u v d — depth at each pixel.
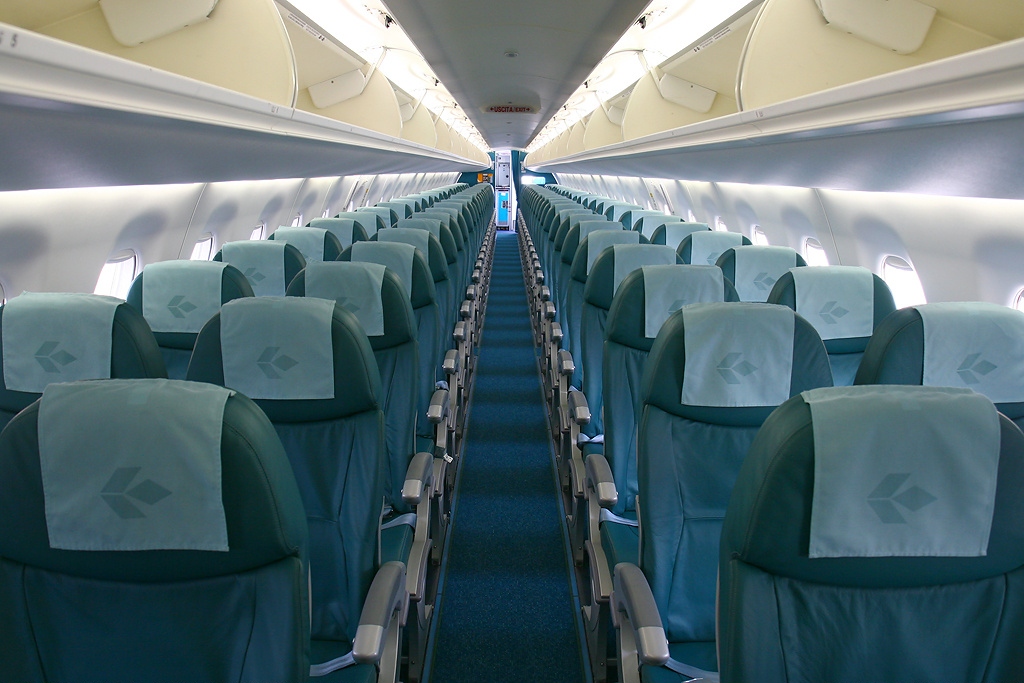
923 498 0.97
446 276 4.06
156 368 1.81
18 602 1.07
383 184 13.87
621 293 2.32
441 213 6.34
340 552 1.74
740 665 1.06
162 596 1.06
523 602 2.76
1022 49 1.47
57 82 1.62
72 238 3.39
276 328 1.64
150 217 4.12
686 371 1.70
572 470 2.93
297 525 1.07
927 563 1.02
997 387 1.73
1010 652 1.06
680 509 1.78
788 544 1.02
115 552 1.02
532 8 3.66
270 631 1.07
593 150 8.44
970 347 1.71
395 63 7.81
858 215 4.11
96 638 1.08
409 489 2.16
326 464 1.74
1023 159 2.04
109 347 1.74
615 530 2.20
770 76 3.47
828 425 0.96
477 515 3.49
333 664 1.58
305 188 7.43
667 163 5.94
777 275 3.48
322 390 1.69
